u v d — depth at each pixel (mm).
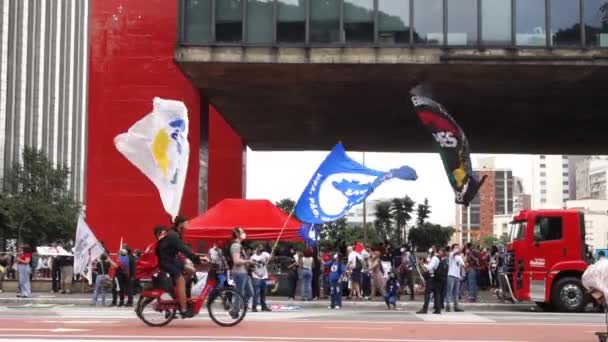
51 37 106688
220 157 39656
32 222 67812
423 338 12586
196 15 27984
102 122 28672
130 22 28906
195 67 28062
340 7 27766
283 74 28812
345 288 26859
